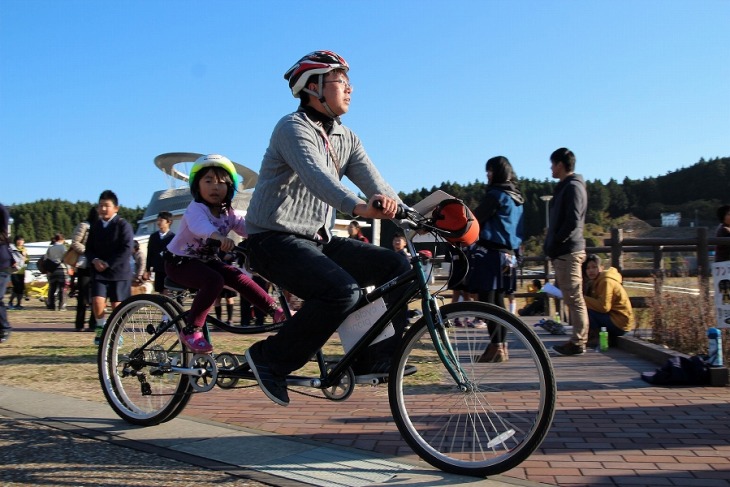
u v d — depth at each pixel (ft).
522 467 10.02
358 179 11.82
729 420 12.67
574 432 11.96
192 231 11.94
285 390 10.96
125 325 13.28
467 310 10.12
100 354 13.37
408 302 10.43
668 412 13.34
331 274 10.35
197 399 15.20
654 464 10.06
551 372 9.42
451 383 10.34
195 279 12.16
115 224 24.81
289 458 10.48
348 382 10.75
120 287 25.13
